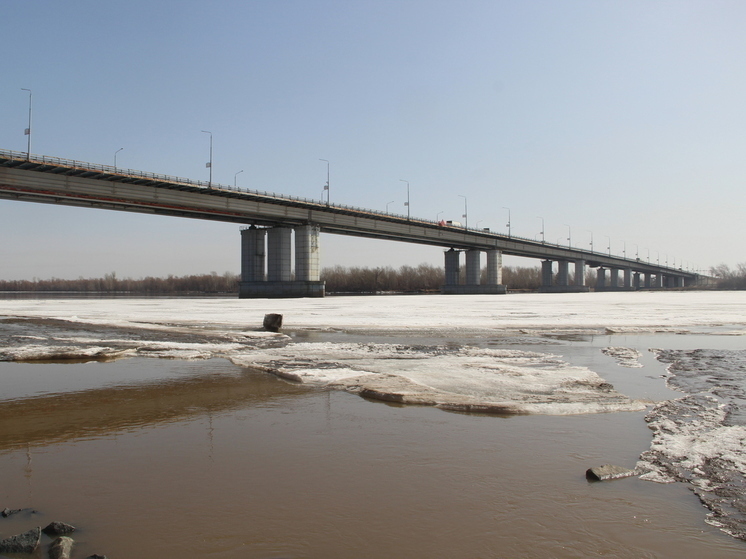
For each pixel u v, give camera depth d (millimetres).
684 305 65938
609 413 11367
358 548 5555
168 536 5852
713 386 14469
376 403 12375
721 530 5977
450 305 66938
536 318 41062
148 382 15148
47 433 10008
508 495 6934
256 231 108688
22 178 67438
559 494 6973
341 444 9148
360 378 15109
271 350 21922
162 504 6695
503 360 19062
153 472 7844
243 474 7727
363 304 70375
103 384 14875
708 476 7598
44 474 7805
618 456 8484
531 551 5488
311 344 23828
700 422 10508
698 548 5555
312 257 106938
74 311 51531
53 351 20656
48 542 5715
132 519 6281
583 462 8203
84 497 6945
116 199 77688
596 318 40969
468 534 5863
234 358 19594
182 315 45000
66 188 71562
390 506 6598
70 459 8469
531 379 15062
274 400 12695
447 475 7656
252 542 5695
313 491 7082
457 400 12266
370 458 8414
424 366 17469
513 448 8898
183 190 84312
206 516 6340
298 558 5344
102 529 6031
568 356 20375
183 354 20438
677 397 12992
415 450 8805
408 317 42438
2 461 8398
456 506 6594
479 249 160750
